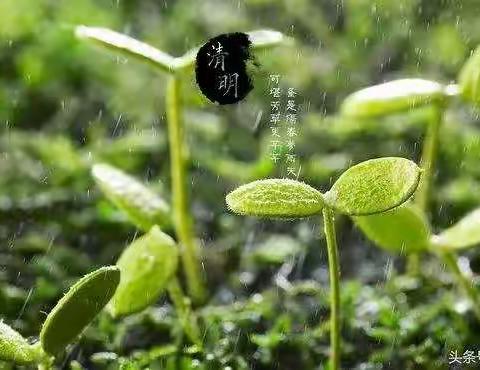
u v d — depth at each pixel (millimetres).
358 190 195
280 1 440
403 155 336
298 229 303
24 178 321
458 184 318
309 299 273
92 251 291
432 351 249
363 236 298
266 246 295
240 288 280
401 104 238
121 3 447
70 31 415
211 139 352
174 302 256
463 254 286
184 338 252
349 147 344
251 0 445
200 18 442
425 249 233
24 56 406
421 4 417
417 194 261
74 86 398
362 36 420
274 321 262
